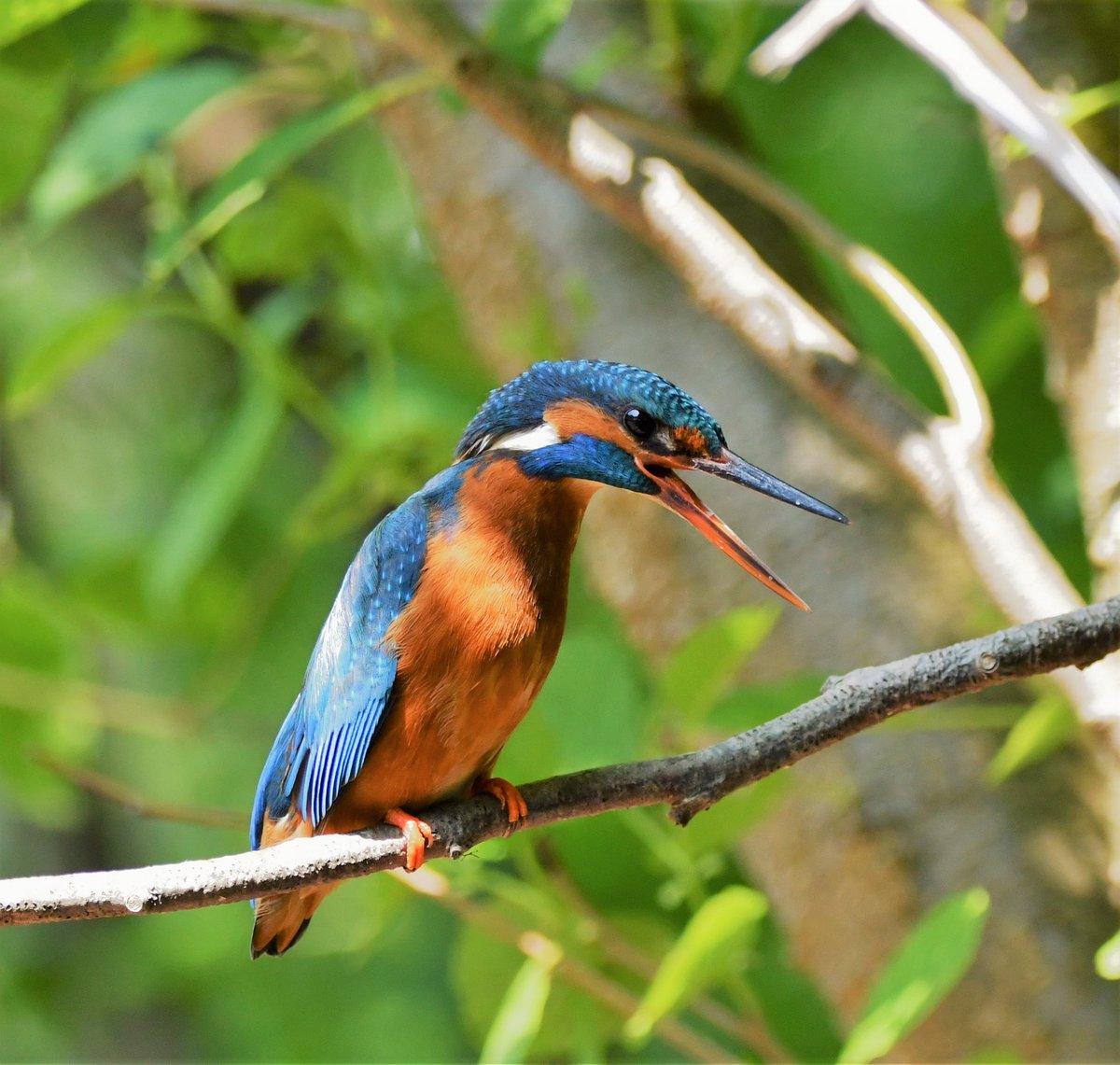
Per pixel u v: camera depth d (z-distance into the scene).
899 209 11.10
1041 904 7.93
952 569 8.79
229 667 11.12
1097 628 5.37
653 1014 6.79
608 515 9.60
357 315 10.16
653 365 9.70
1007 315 9.19
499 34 7.86
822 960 8.54
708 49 10.01
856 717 5.59
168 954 14.84
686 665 7.06
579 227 10.17
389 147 11.62
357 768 6.62
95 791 7.70
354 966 13.72
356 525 10.97
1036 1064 7.71
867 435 7.14
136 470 15.05
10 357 14.66
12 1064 14.49
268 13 8.38
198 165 13.15
